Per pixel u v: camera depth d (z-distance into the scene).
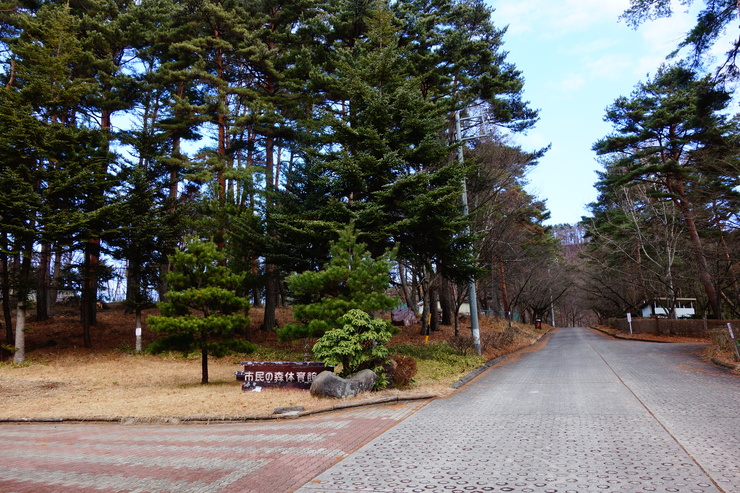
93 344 22.88
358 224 17.61
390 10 20.25
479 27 26.09
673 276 33.19
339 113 21.55
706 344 24.52
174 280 14.87
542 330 55.50
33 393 14.06
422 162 19.06
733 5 14.99
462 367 16.84
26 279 19.55
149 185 22.77
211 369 19.11
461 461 5.86
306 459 6.21
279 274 24.42
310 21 23.69
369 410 10.05
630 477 4.96
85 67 24.47
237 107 30.80
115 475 5.84
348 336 11.96
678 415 7.93
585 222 40.69
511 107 25.62
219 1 25.45
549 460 5.73
